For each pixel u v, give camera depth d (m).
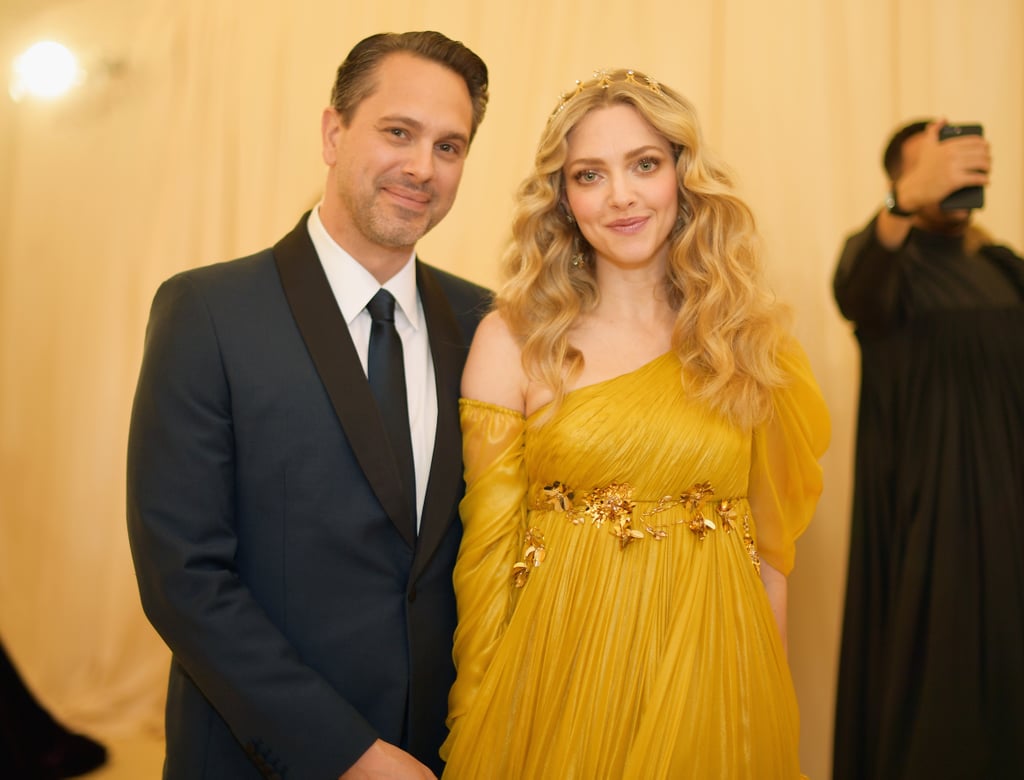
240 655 1.44
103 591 3.89
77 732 3.33
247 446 1.54
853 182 2.98
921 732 2.45
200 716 1.58
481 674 1.58
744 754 1.48
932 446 2.52
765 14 3.07
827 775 2.88
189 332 1.54
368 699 1.55
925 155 2.45
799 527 1.75
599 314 1.72
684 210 1.73
